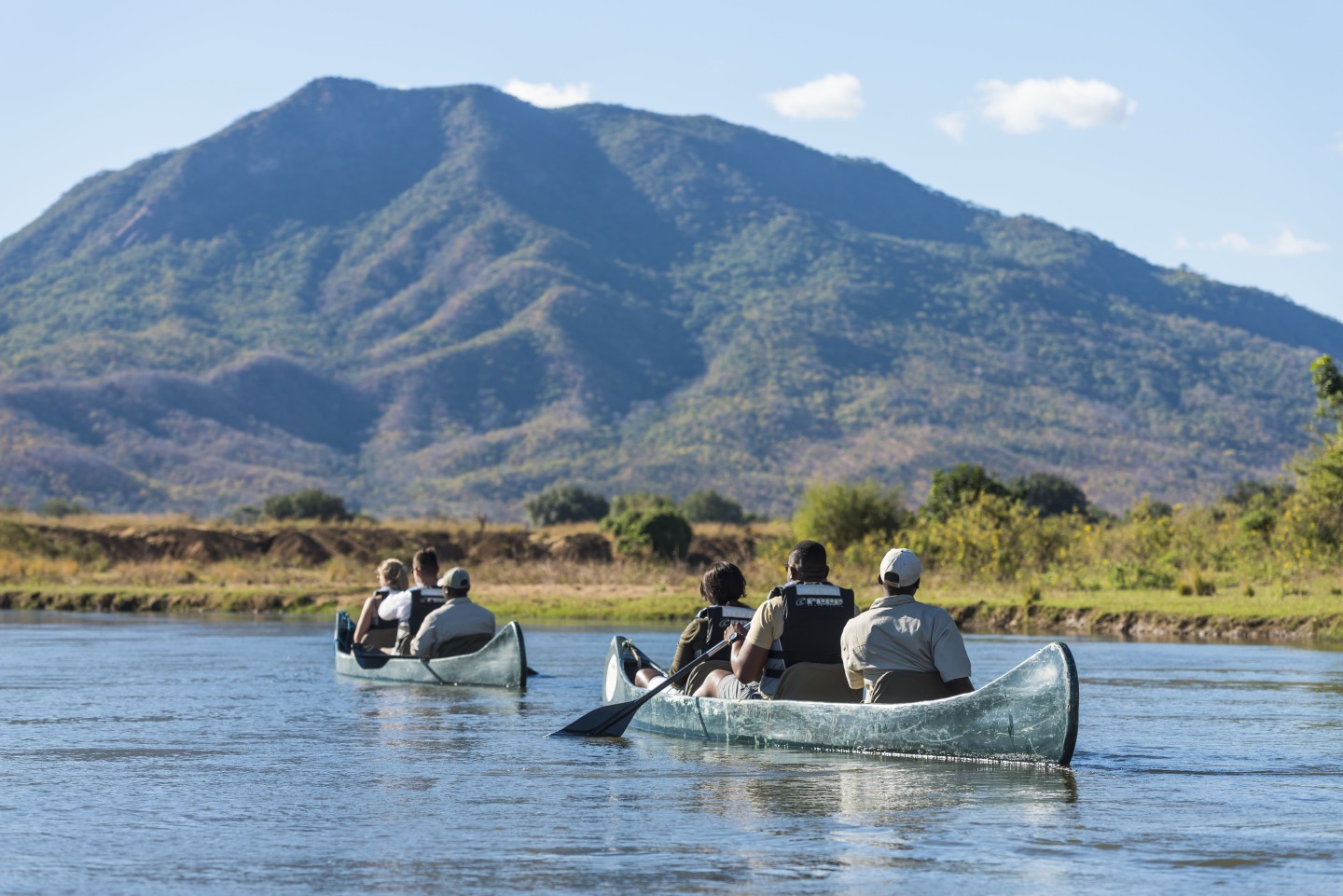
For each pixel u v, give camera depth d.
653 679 27.25
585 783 20.17
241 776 20.94
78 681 35.28
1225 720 27.25
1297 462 71.88
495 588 80.00
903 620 22.50
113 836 16.62
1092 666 39.62
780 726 23.55
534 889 14.15
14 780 20.45
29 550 99.38
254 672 37.81
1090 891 14.12
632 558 102.19
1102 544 78.38
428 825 17.25
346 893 14.02
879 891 14.08
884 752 22.28
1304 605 56.28
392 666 35.59
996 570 71.75
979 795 19.08
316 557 112.75
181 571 93.31
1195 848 16.03
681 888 14.22
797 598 23.81
